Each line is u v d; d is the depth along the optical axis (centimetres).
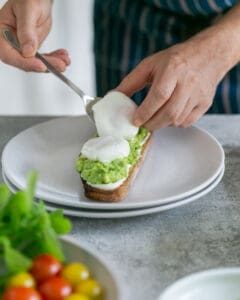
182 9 113
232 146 94
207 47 89
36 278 56
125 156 79
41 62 92
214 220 75
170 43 118
